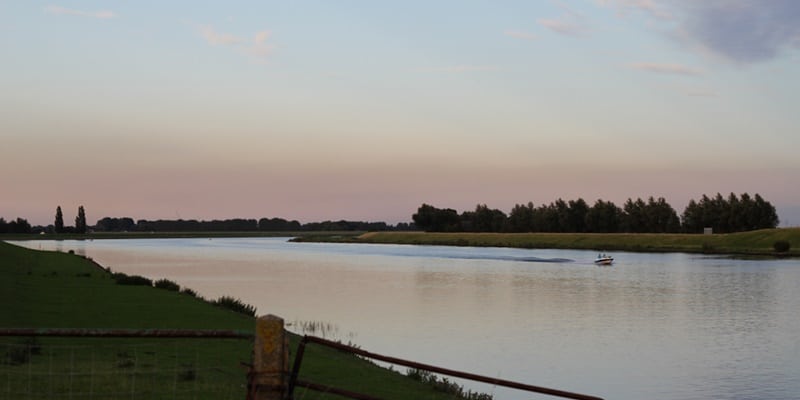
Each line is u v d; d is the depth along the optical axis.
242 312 39.19
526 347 34.06
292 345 24.19
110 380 15.95
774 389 26.59
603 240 179.00
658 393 25.61
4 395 13.83
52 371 16.69
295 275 82.44
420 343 34.31
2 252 78.44
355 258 130.25
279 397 7.84
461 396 19.97
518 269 96.06
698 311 49.53
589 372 29.09
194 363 18.98
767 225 183.75
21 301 32.91
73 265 71.00
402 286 67.81
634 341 36.62
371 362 25.73
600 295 59.94
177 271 88.69
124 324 28.05
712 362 31.58
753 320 45.25
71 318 28.78
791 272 86.81
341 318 42.97
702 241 159.38
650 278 78.75
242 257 133.88
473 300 55.09
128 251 165.88
